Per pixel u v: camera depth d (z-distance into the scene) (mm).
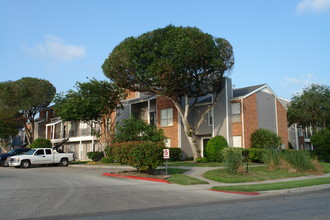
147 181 15906
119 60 24844
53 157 28375
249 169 20281
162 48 23641
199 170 20562
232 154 18578
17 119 42531
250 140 28406
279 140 27766
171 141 31062
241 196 11773
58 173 20453
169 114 31688
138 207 9039
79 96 28688
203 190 13172
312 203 9891
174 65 22766
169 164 24828
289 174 18812
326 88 37125
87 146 40688
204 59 23438
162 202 9992
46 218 7477
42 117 52656
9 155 30469
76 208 8719
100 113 29875
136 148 17516
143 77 25156
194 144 27234
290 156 20641
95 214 7961
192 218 7438
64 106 28719
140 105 36938
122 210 8555
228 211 8406
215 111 29812
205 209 8750
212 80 25859
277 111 32625
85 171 21969
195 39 22984
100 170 22609
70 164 31172
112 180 16062
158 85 25859
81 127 41750
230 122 28781
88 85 28141
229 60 25562
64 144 44500
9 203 9320
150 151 17469
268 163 20953
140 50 24734
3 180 15852
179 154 29594
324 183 15125
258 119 29828
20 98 41250
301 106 37406
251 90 30484
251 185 14344
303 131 44312
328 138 28688
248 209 8742
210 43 23469
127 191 12234
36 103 42188
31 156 27156
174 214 7961
